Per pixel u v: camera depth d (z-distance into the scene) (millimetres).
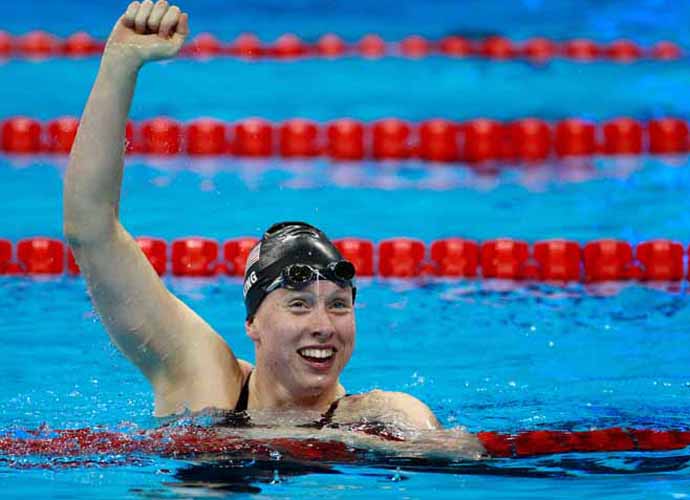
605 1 42875
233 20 40656
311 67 36531
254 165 29016
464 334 19609
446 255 23281
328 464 11844
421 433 12219
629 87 34406
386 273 23297
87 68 35594
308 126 29797
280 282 11906
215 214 24859
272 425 12242
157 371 12547
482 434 13312
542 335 19516
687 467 12352
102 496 11203
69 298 21234
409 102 33000
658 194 26812
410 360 18078
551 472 12156
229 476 11578
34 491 11391
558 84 34781
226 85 34188
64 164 28594
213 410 12312
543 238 23859
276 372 12109
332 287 11883
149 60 11812
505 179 28281
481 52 37969
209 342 12617
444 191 27219
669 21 40500
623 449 13047
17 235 23359
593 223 24734
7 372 16812
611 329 19844
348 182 27766
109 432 13086
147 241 23172
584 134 30047
